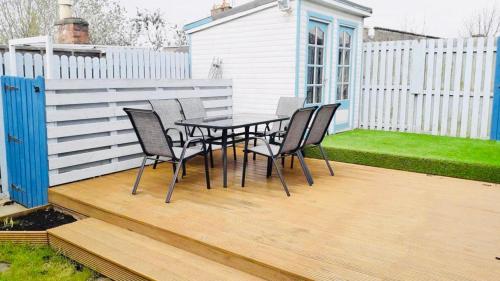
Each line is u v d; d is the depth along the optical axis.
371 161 5.81
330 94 8.06
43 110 4.43
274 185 4.75
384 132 8.45
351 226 3.48
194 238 3.23
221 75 8.16
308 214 3.77
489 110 7.50
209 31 8.25
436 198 4.28
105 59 7.38
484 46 7.41
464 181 4.98
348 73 8.69
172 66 8.52
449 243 3.14
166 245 3.42
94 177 5.09
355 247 3.07
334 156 6.18
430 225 3.52
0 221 4.19
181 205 4.02
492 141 7.29
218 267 3.03
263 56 7.45
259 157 6.39
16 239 3.76
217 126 4.43
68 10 9.17
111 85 5.15
